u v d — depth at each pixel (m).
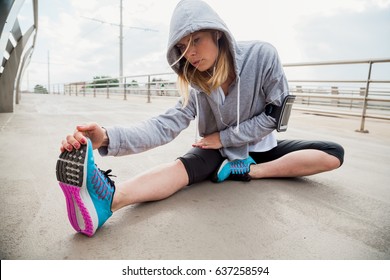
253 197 1.08
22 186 1.13
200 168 1.11
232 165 1.22
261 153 1.35
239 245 0.76
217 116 1.17
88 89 12.64
